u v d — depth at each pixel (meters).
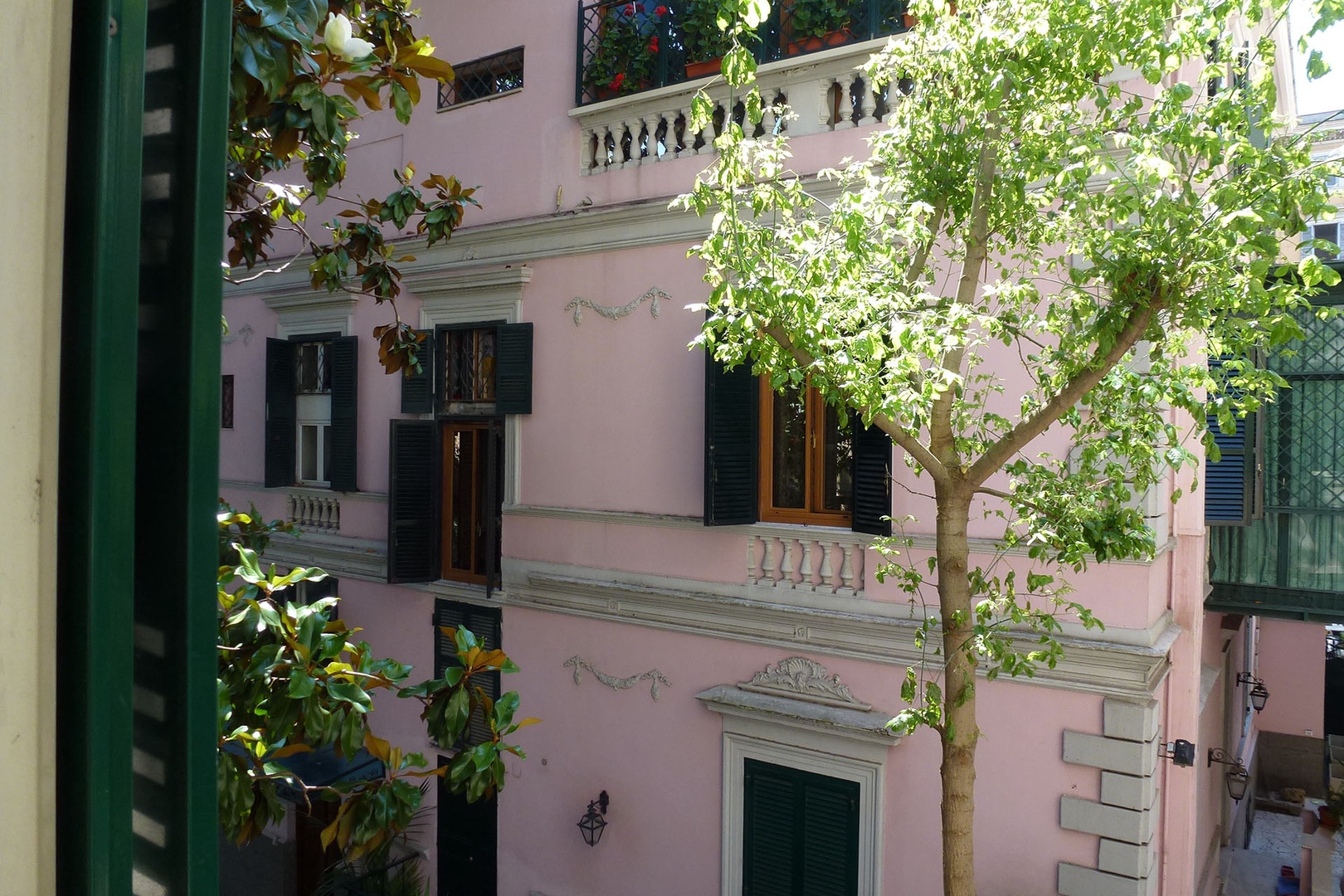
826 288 5.04
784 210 5.44
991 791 7.99
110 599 0.80
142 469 0.87
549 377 10.58
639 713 9.91
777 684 8.97
